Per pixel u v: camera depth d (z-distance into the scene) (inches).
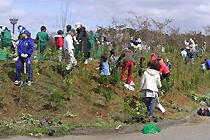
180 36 1096.2
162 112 407.5
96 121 342.3
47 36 506.0
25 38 394.6
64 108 358.9
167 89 487.5
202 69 744.3
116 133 317.7
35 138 283.7
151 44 861.2
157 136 308.7
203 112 439.8
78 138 291.4
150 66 386.3
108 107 387.2
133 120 354.6
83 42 509.7
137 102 378.3
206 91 606.2
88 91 404.5
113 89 446.6
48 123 318.3
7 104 347.3
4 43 514.6
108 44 731.4
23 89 376.2
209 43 1211.9
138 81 514.3
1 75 408.8
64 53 488.7
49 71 443.5
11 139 275.6
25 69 391.5
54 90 391.2
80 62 503.5
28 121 318.7
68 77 419.5
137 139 294.7
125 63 478.9
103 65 471.8
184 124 378.6
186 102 497.7
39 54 495.8
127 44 761.6
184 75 674.2
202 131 336.5
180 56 850.1
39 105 357.1
